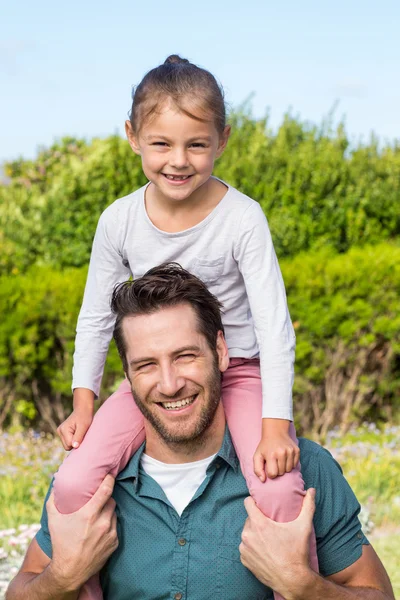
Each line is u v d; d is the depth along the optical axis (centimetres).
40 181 1366
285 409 299
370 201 1144
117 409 315
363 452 838
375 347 967
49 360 949
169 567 295
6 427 969
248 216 323
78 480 295
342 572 304
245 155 1191
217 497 298
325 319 930
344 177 1145
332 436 944
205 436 299
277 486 286
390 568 594
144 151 319
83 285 945
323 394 970
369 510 701
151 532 299
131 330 289
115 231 338
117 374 920
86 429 320
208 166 316
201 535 296
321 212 1109
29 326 935
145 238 331
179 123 309
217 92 317
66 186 1137
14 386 953
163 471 304
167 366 286
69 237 1105
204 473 302
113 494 305
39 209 1147
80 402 334
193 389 289
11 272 1080
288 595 281
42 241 1111
